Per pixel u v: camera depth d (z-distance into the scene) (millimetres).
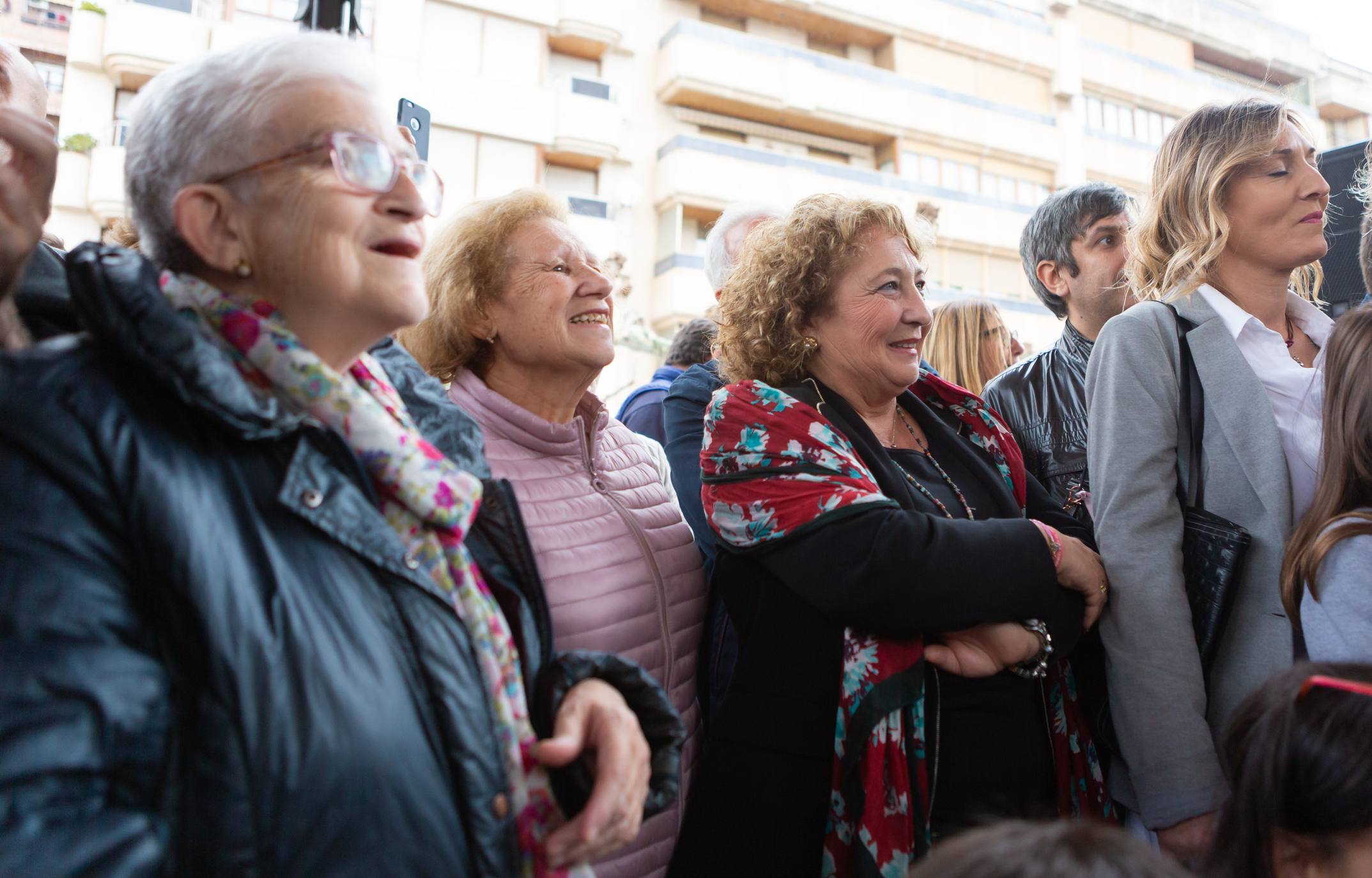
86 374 771
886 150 17953
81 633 679
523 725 965
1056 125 18938
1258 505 1524
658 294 15539
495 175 14047
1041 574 1415
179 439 792
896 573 1350
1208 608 1495
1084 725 1647
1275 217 1680
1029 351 17281
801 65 16672
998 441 1796
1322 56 21312
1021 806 1438
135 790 692
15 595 663
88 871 628
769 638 1479
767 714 1443
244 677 736
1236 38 21281
